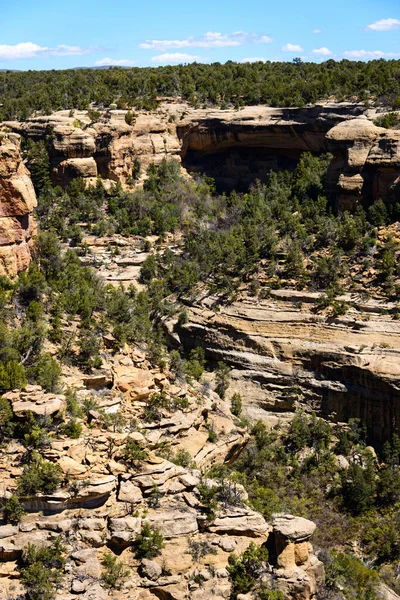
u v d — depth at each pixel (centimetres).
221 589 4397
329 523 6259
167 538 4556
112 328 6431
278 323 8181
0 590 4178
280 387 7888
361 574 5162
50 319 6156
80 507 4553
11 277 6362
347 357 7669
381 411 7444
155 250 9781
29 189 6538
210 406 6394
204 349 8362
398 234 8838
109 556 4400
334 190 9875
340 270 8556
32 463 4591
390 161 9256
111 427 5153
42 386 5178
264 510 5275
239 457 6750
